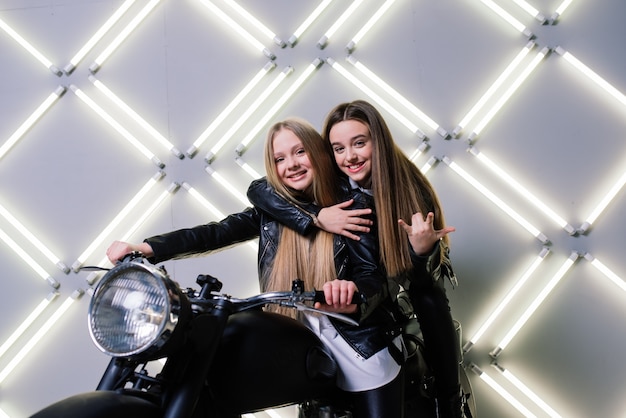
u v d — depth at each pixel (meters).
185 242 1.52
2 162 2.49
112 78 2.49
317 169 1.50
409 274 1.41
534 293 2.19
